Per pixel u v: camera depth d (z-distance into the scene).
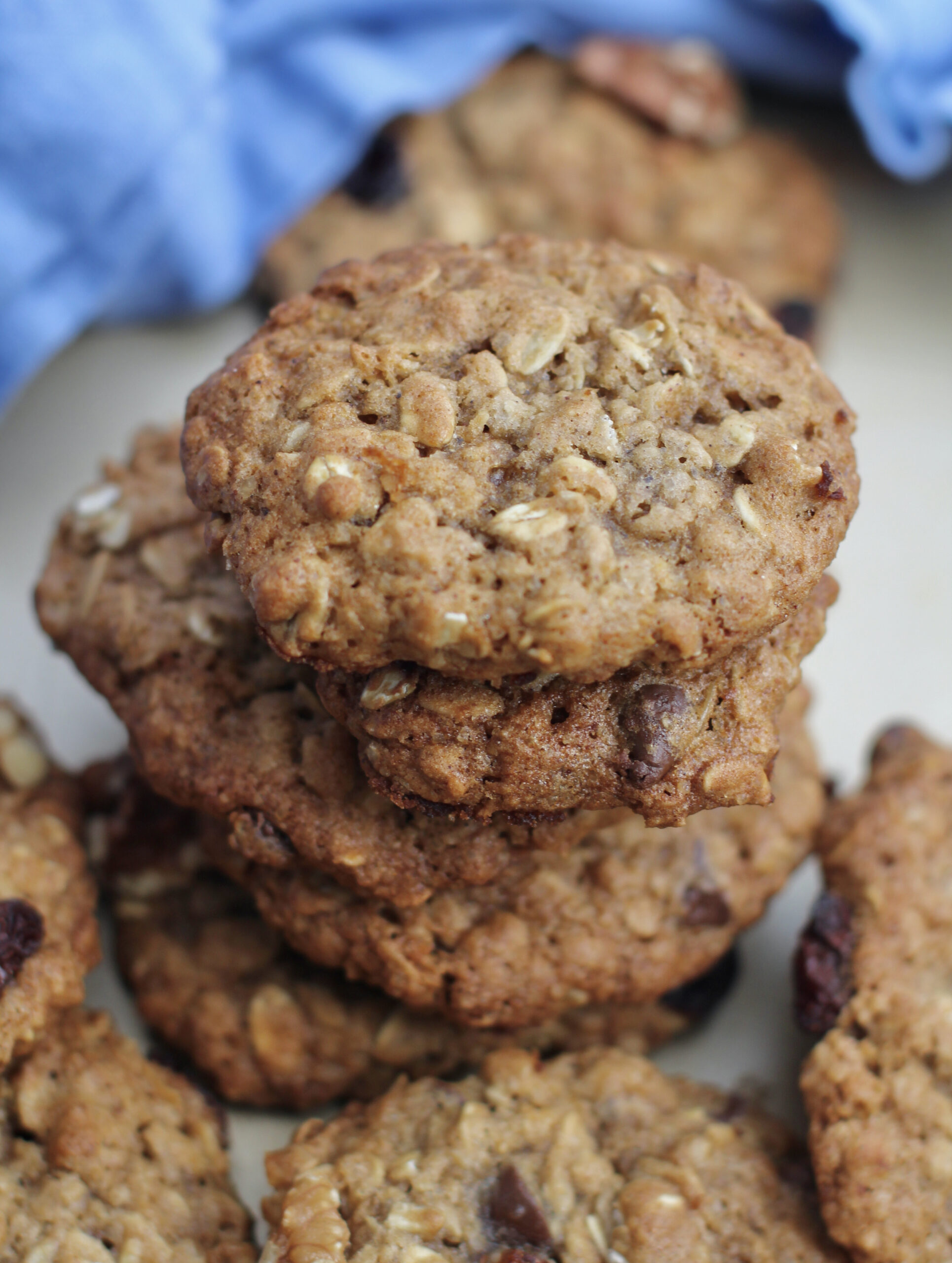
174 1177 0.24
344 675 0.22
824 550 0.22
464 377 0.22
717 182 0.35
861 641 0.32
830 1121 0.24
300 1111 0.26
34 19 0.29
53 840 0.25
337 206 0.34
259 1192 0.25
